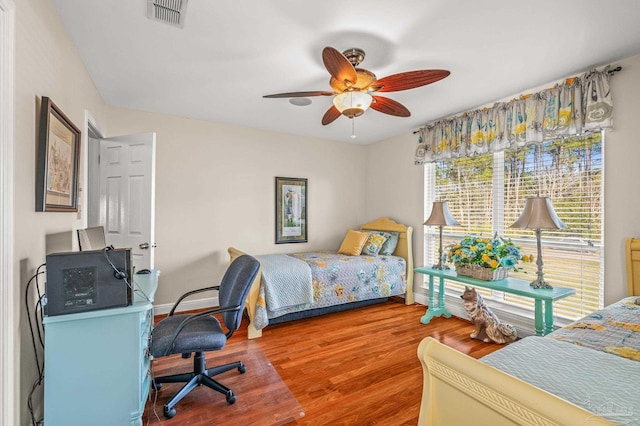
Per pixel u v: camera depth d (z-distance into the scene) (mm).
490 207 3168
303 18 1720
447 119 3480
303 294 3160
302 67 2307
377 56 2123
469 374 856
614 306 1855
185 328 1932
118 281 1434
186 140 3561
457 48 2027
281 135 4207
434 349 985
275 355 2518
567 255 2572
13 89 1143
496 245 2701
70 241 1907
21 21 1246
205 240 3680
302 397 1945
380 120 3637
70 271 1355
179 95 2871
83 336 1379
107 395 1421
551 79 2504
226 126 3809
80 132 2008
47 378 1333
